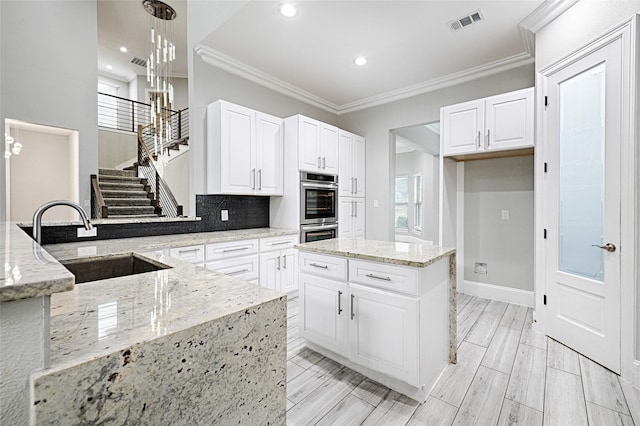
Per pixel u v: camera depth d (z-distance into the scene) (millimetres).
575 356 2281
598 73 2174
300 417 1651
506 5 2494
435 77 3873
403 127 4422
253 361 827
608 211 2076
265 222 4039
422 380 1774
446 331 2160
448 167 3744
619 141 2002
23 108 4133
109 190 5543
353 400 1796
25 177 5180
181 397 672
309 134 3844
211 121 3314
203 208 3400
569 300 2410
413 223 8961
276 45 3148
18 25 4090
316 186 3938
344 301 2100
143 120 8609
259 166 3523
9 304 473
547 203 2605
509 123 2998
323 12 2605
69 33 4523
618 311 2012
